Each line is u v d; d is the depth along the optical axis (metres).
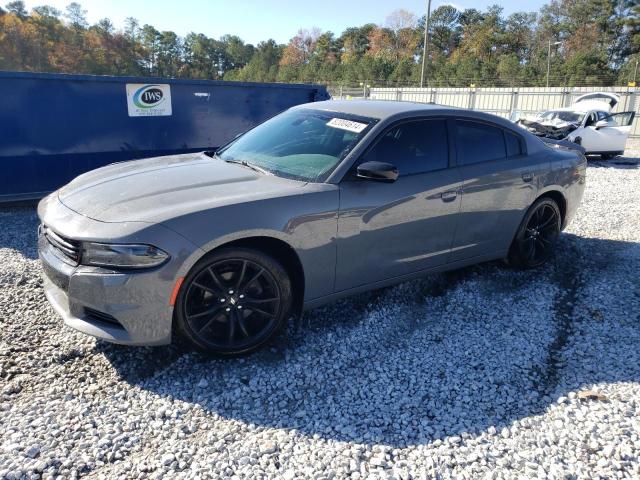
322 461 2.41
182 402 2.82
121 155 7.81
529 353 3.48
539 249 4.98
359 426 2.69
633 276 4.86
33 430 2.53
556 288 4.57
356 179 3.48
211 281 3.03
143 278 2.76
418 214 3.77
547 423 2.75
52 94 7.08
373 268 3.65
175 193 3.15
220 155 4.17
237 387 2.98
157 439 2.53
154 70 124.62
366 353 3.41
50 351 3.24
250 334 3.23
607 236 6.20
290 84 9.30
